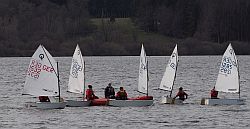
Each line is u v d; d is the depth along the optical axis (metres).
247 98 194.88
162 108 159.38
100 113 149.12
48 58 155.38
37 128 128.75
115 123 134.62
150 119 140.50
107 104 161.38
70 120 138.62
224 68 167.88
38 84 154.88
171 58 170.38
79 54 165.75
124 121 137.25
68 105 159.75
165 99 168.75
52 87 155.50
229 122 136.75
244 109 158.12
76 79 166.25
